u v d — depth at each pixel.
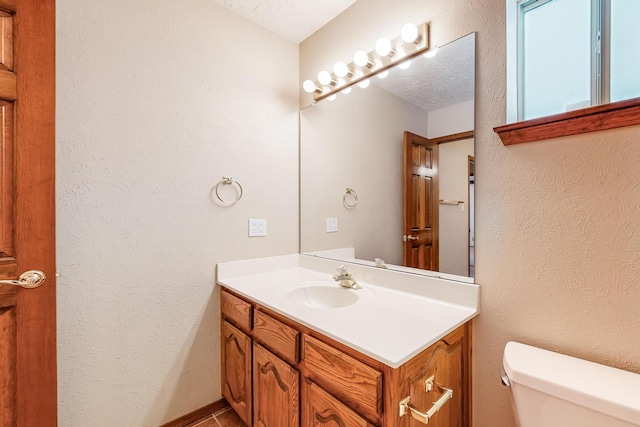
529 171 1.06
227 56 1.71
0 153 0.99
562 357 0.97
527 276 1.08
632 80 0.98
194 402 1.62
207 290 1.65
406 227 1.47
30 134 1.03
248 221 1.80
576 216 0.97
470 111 1.22
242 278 1.74
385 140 1.57
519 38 1.19
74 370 1.28
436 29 1.33
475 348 1.20
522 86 1.20
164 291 1.51
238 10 1.72
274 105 1.92
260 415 1.36
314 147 1.96
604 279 0.93
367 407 0.87
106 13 1.33
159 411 1.51
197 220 1.61
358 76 1.66
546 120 0.99
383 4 1.54
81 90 1.27
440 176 1.33
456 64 1.26
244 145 1.78
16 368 1.01
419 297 1.37
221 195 1.69
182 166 1.55
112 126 1.35
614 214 0.90
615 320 0.91
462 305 1.23
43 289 1.06
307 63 1.99
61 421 1.25
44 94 1.05
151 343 1.48
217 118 1.67
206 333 1.66
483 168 1.18
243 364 1.48
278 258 1.94
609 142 0.91
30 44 1.02
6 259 0.99
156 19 1.47
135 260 1.42
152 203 1.46
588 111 0.91
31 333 1.04
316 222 1.95
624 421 0.73
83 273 1.29
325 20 1.82
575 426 0.80
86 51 1.28
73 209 1.26
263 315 1.34
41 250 1.05
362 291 1.49
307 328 1.09
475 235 1.21
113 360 1.37
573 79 1.09
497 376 1.15
